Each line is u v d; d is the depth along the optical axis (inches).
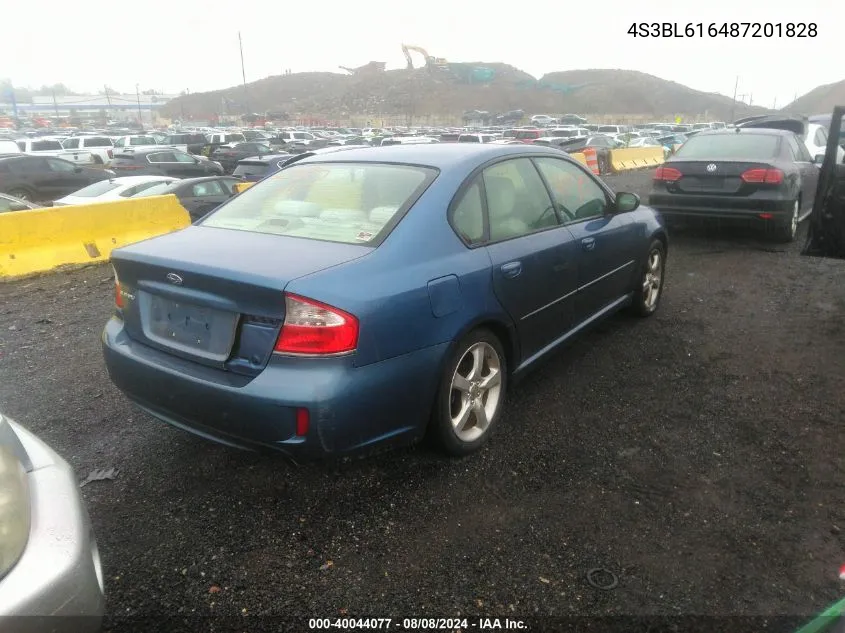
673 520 112.1
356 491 121.0
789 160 324.8
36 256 311.3
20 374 179.9
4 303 259.3
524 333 142.9
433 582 98.3
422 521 112.3
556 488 121.8
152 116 4918.8
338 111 5083.7
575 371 175.6
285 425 100.8
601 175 839.1
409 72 5605.3
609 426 145.3
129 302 123.0
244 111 5462.6
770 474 125.7
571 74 6097.4
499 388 137.6
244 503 118.2
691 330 207.3
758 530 109.3
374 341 104.4
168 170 803.4
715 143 343.9
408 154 144.0
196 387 107.9
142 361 116.6
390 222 120.0
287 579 99.2
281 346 101.3
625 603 93.7
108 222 349.1
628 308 213.8
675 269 287.9
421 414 116.3
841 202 186.7
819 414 149.6
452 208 127.5
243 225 133.9
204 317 110.3
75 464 131.5
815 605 93.0
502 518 113.0
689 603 93.7
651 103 5137.8
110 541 107.9
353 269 106.8
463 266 122.6
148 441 140.7
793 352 187.5
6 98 5369.1
